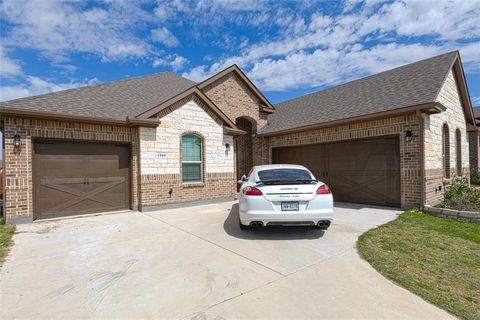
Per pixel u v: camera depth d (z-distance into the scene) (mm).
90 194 7902
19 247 4734
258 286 3176
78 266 3848
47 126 7043
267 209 4965
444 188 9250
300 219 4914
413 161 7898
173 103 8945
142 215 7734
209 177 10133
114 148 8359
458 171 11172
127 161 8617
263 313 2598
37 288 3154
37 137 6914
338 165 10227
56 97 8195
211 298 2900
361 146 9500
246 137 15281
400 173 8242
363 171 9422
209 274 3531
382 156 8883
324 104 12492
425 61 10828
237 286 3178
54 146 7336
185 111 9477
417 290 3035
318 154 11000
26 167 6723
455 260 3979
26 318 2535
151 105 9055
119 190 8438
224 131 10656
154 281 3334
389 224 6164
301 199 4957
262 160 13523
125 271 3652
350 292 3008
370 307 2695
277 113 15430
